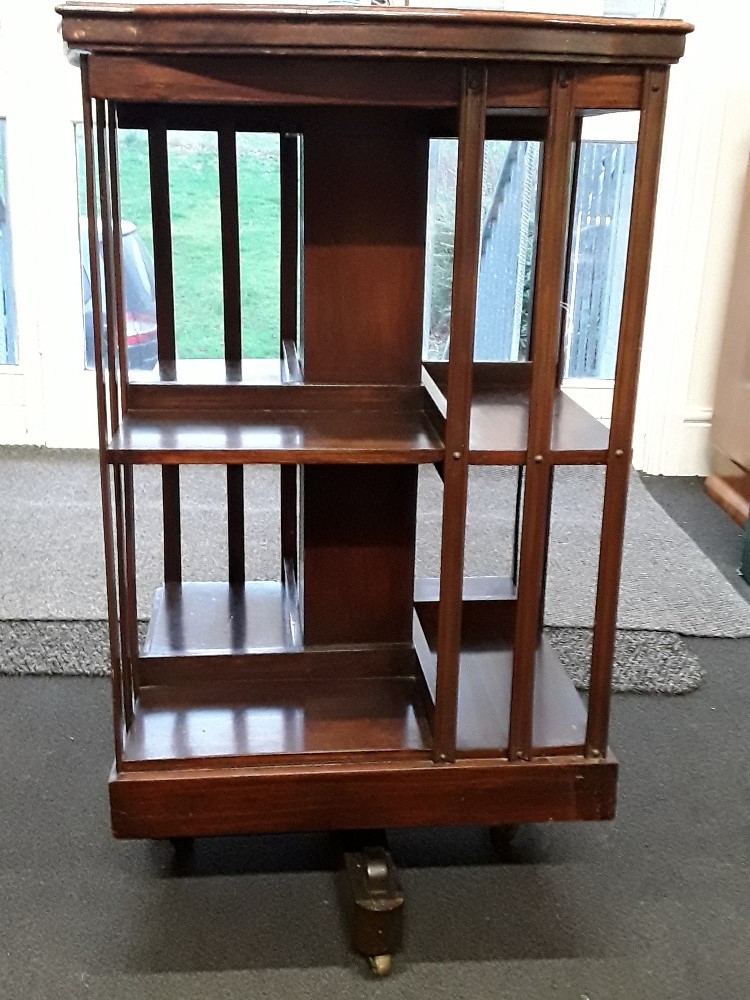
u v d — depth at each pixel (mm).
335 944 1153
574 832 1358
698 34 2479
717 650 1835
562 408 1251
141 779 1104
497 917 1202
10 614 1865
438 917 1199
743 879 1276
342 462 1046
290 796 1129
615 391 1058
